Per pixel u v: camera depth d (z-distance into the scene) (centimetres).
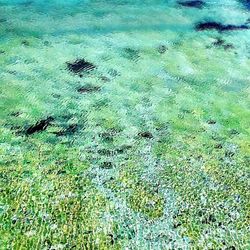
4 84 2788
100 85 2944
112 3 4028
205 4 4253
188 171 2339
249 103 2964
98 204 2066
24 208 1989
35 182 2139
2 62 3000
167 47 3494
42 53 3169
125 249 1870
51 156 2317
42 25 3512
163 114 2766
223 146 2558
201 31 3797
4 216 1934
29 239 1847
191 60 3372
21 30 3400
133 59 3275
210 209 2122
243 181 2314
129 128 2609
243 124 2764
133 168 2316
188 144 2541
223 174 2345
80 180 2192
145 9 4012
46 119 2572
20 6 3750
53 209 2006
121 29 3641
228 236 1992
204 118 2777
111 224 1973
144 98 2886
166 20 3881
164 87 3022
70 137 2470
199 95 2989
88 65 3123
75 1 3969
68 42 3347
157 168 2334
